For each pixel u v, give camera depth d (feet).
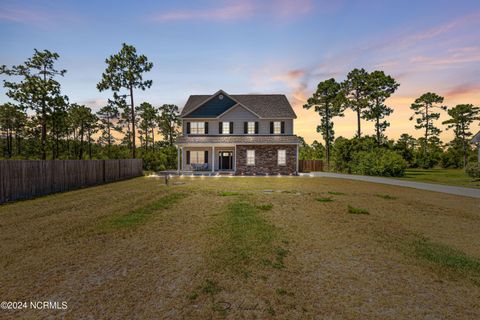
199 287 12.50
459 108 150.71
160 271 14.24
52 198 38.11
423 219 25.91
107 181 63.36
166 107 164.76
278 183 58.65
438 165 146.30
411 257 16.34
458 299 11.63
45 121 84.79
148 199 36.70
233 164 92.79
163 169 115.24
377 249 17.71
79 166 52.42
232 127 91.20
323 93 130.11
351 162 99.14
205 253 16.81
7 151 152.15
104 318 10.12
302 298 11.60
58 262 15.44
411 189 48.70
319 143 176.76
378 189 48.55
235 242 18.89
